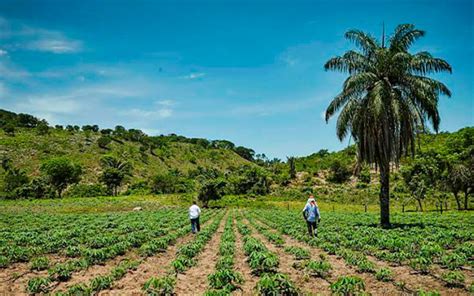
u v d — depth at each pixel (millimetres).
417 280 12055
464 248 15641
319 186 99500
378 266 14234
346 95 28250
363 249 17344
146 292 10875
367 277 12523
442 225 26984
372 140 26969
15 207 65375
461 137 79375
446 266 13773
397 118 25625
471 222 29922
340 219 36844
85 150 148750
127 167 122812
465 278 12148
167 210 60750
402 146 27078
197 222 26891
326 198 79312
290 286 9922
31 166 121625
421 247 15750
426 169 58312
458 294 10461
